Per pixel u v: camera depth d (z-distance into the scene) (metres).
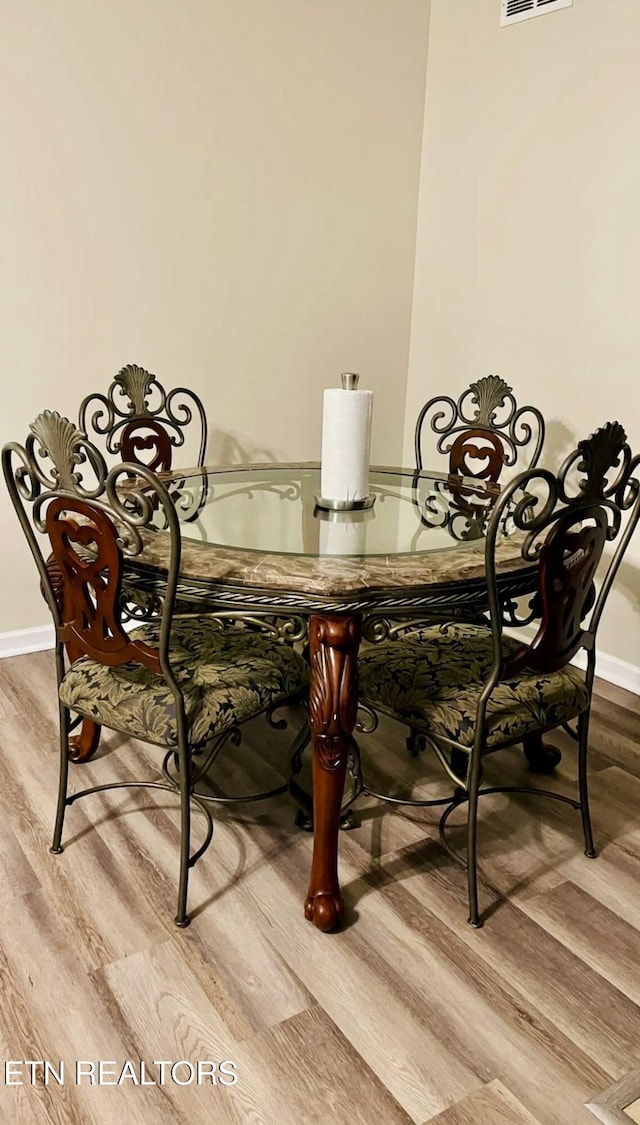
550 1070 1.42
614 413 2.78
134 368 2.68
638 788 2.25
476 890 1.73
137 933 1.69
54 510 1.58
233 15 2.83
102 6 2.59
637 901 1.83
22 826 2.00
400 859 1.94
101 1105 1.34
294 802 2.15
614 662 2.89
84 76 2.62
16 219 2.62
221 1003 1.53
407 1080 1.39
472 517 2.01
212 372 3.15
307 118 3.09
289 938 1.69
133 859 1.90
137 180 2.80
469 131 3.16
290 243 3.19
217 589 1.58
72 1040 1.45
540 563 1.55
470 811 1.70
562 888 1.86
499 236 3.11
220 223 3.01
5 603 2.93
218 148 2.93
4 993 1.53
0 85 2.49
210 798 1.93
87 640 1.68
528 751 2.29
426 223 3.44
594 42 2.63
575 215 2.79
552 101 2.81
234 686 1.76
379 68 3.20
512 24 2.90
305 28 2.99
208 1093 1.36
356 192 3.29
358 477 2.01
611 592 2.86
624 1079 1.41
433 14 3.24
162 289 2.95
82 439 1.45
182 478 2.36
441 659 1.89
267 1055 1.43
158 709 1.67
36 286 2.71
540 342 3.01
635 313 2.65
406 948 1.67
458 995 1.56
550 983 1.60
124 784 1.91
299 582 1.54
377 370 3.58
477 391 2.85
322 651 1.60
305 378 3.39
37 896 1.78
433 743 1.77
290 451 3.45
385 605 1.57
